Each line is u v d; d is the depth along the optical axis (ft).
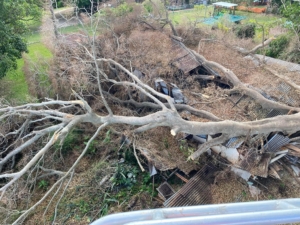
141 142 50.37
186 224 5.95
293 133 48.08
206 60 59.52
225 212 6.52
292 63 61.46
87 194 47.70
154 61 59.41
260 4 120.16
